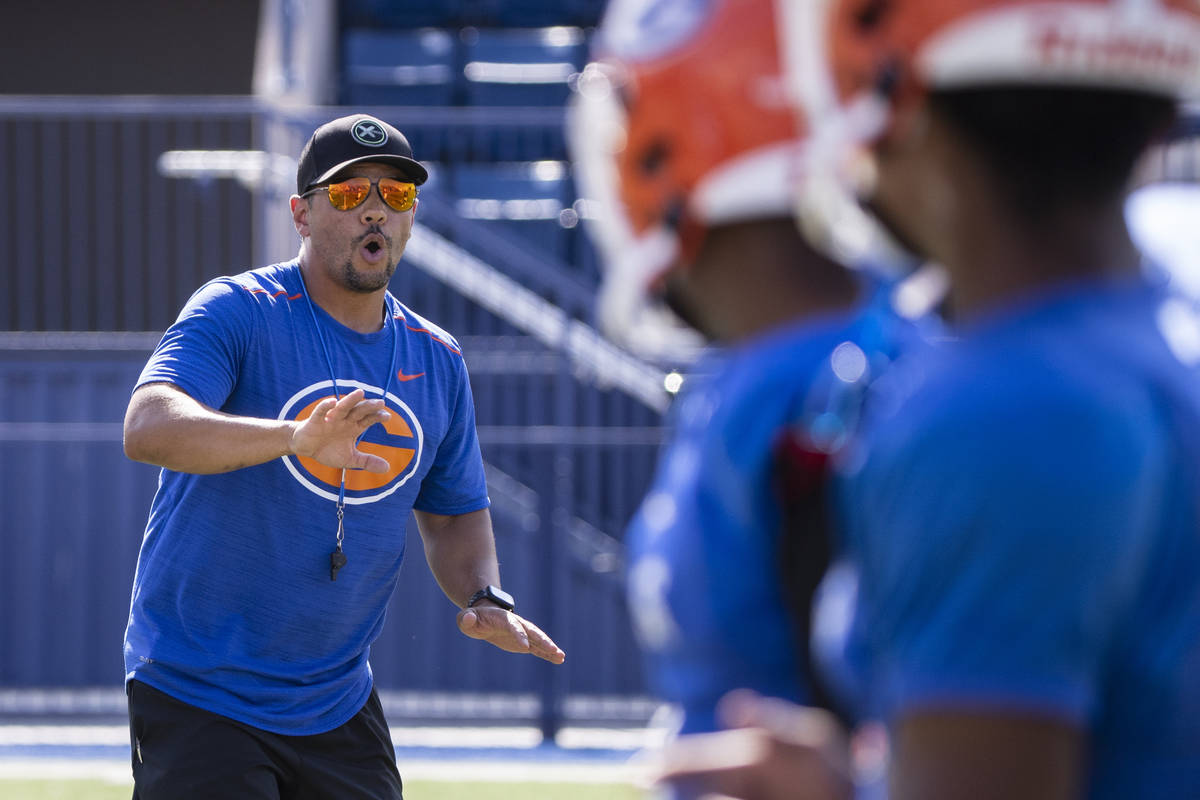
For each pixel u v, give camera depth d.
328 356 11.70
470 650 29.64
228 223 33.53
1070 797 3.31
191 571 11.20
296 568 11.31
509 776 25.80
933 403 3.43
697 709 4.04
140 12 41.56
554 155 40.34
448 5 45.00
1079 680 3.29
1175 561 3.42
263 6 41.56
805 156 3.98
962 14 3.58
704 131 4.06
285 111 30.28
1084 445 3.26
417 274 31.83
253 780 10.97
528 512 30.09
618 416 29.94
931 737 3.31
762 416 4.00
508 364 30.02
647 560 4.20
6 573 30.00
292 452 9.67
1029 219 3.66
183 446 10.08
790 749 3.76
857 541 3.62
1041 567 3.21
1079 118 3.60
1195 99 3.79
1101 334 3.52
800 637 3.94
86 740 28.61
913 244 3.98
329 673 11.66
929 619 3.33
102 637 29.98
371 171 11.62
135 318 32.78
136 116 30.69
